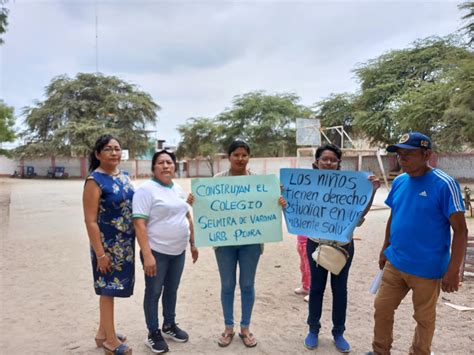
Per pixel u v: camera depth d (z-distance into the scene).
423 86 24.02
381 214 12.49
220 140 45.22
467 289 5.09
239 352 3.51
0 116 28.14
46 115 40.97
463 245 2.66
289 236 8.83
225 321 3.66
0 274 5.88
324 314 4.35
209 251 7.41
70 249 7.56
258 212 3.62
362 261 6.64
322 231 3.56
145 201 3.28
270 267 6.31
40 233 9.25
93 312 4.43
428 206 2.77
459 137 21.09
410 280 2.89
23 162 41.09
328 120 35.03
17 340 3.76
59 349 3.58
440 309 4.46
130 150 43.31
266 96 42.97
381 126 27.69
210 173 44.12
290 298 4.89
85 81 42.91
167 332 3.74
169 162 3.43
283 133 41.97
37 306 4.61
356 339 3.75
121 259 3.26
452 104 17.88
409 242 2.86
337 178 3.61
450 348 3.54
